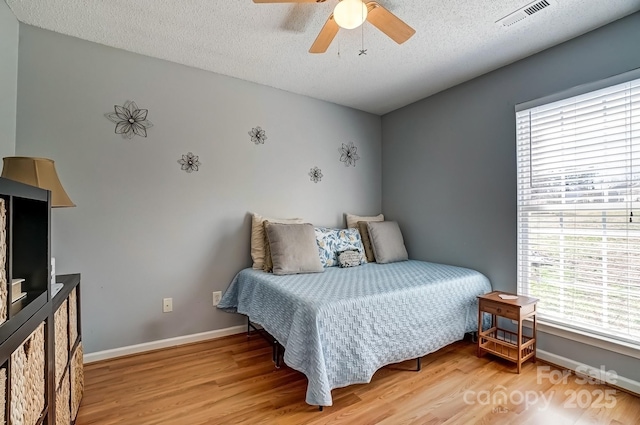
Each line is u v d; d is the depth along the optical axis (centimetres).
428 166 321
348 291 201
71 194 214
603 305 201
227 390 187
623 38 190
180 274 253
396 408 170
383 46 226
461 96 289
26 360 95
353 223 338
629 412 167
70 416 150
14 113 196
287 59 246
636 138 187
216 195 269
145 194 239
